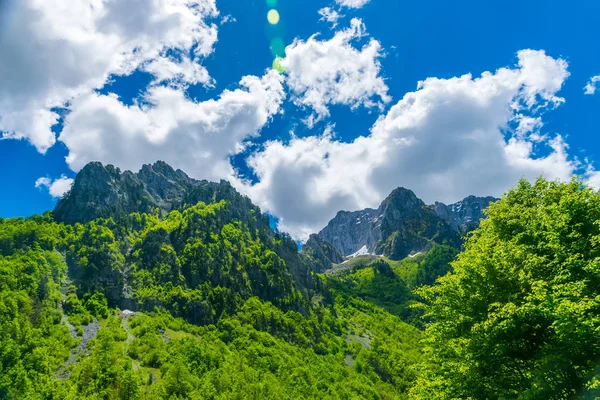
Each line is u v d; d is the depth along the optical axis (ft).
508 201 120.57
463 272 97.76
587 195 86.79
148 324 481.05
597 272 72.54
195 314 563.48
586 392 67.56
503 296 88.12
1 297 416.87
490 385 84.48
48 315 449.06
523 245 91.97
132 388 314.14
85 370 339.16
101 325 476.13
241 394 344.28
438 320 101.86
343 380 502.79
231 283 653.71
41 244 584.40
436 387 95.25
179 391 329.52
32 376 330.54
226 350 474.90
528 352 83.51
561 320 67.77
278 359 495.00
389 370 592.19
